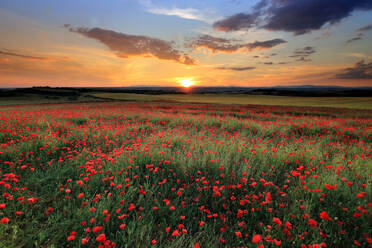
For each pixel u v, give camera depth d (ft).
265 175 10.71
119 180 10.01
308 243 6.17
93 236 6.56
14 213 7.34
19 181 9.86
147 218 7.47
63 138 17.93
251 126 28.53
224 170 11.25
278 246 6.05
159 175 11.03
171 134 21.17
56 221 7.09
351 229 6.68
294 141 19.81
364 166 11.52
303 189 8.82
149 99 168.55
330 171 10.87
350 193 8.19
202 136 21.02
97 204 7.96
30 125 25.27
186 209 8.02
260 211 7.75
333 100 151.74
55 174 10.77
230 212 7.80
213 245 6.09
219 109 70.33
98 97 189.06
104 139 19.77
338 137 21.89
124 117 40.19
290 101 144.87
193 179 10.55
